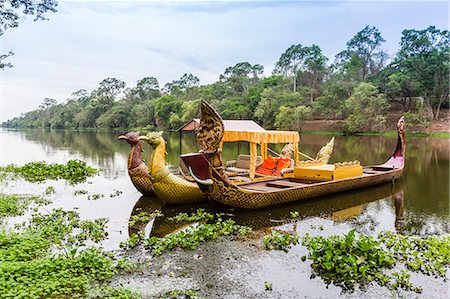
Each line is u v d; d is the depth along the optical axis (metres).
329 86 50.38
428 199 10.34
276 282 5.08
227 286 4.95
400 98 46.69
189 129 15.23
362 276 5.23
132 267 5.45
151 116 62.22
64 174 14.62
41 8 14.20
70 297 4.50
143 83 74.44
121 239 6.85
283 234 7.12
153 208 9.25
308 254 6.09
